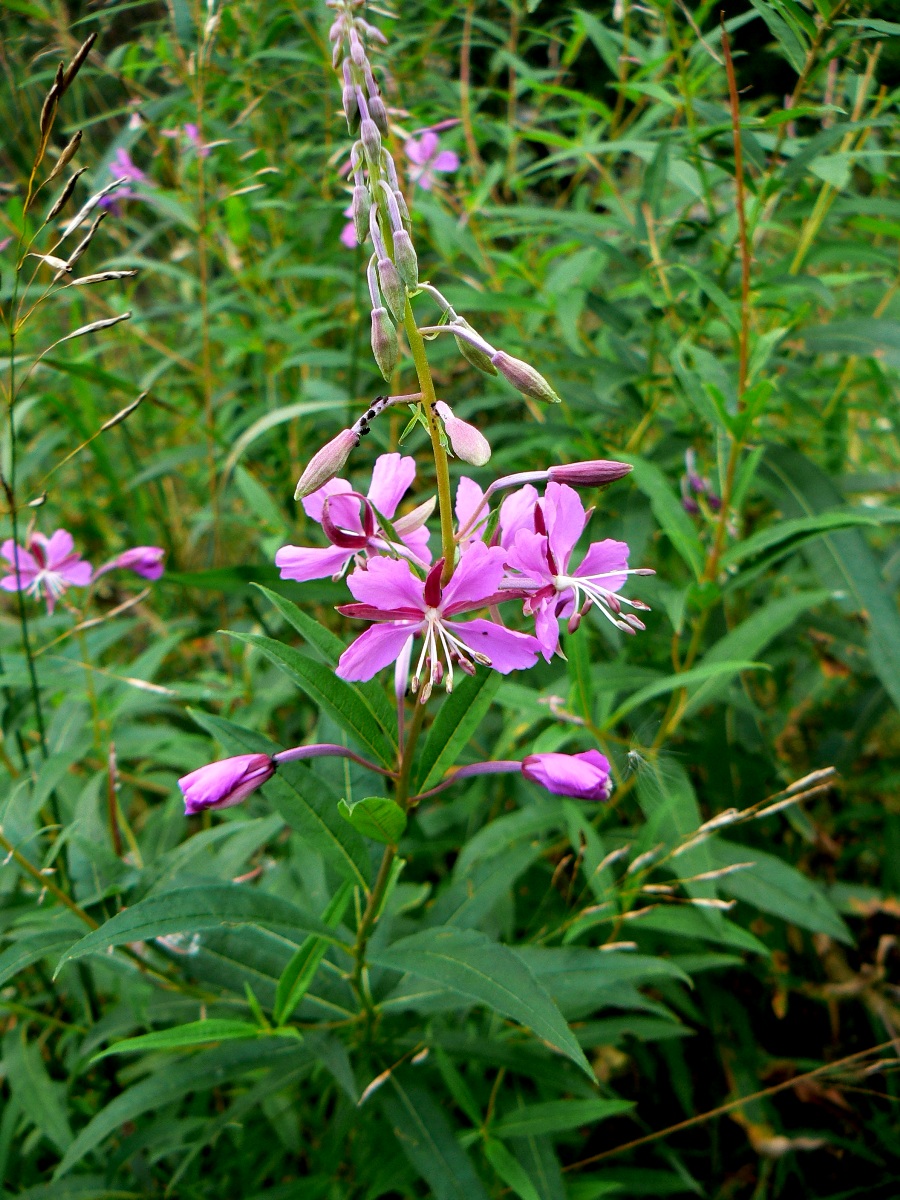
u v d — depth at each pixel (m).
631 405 0.28
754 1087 0.24
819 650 0.30
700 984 0.25
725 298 0.22
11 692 0.26
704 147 0.26
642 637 0.27
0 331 0.32
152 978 0.21
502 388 0.32
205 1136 0.19
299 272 0.34
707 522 0.26
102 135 0.47
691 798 0.22
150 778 0.28
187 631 0.33
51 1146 0.24
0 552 0.24
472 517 0.15
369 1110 0.20
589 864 0.21
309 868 0.21
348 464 0.34
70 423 0.32
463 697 0.16
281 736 0.32
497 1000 0.15
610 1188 0.20
